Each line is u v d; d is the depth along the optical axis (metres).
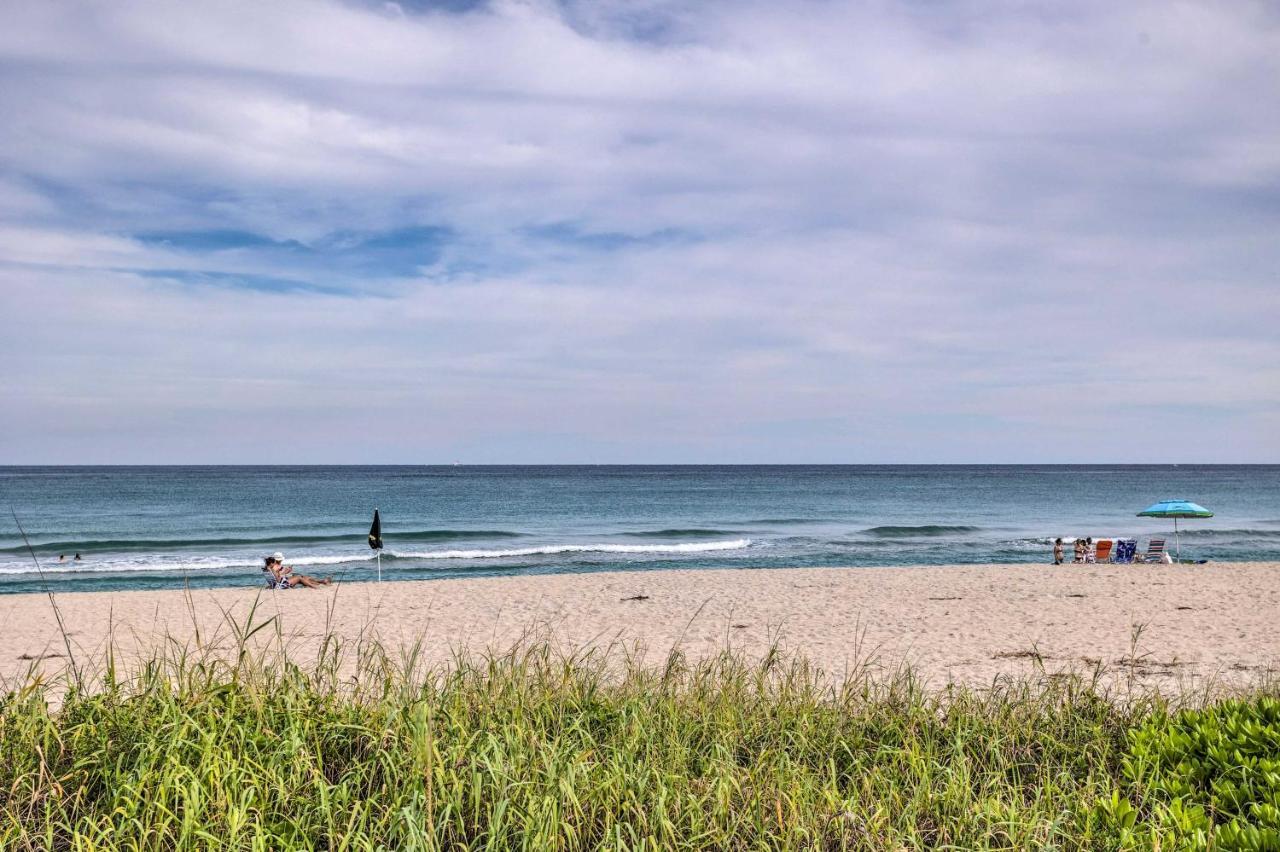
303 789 3.82
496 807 3.54
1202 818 3.55
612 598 16.95
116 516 49.97
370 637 6.43
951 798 4.15
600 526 43.91
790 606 15.70
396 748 3.98
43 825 3.58
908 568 22.48
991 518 49.94
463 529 41.88
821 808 4.02
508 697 5.04
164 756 3.83
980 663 10.39
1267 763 3.81
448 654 10.95
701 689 5.84
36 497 71.00
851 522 46.81
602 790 3.93
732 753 4.57
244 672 4.93
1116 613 14.55
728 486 101.75
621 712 5.02
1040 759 4.99
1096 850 3.68
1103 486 104.81
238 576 24.11
